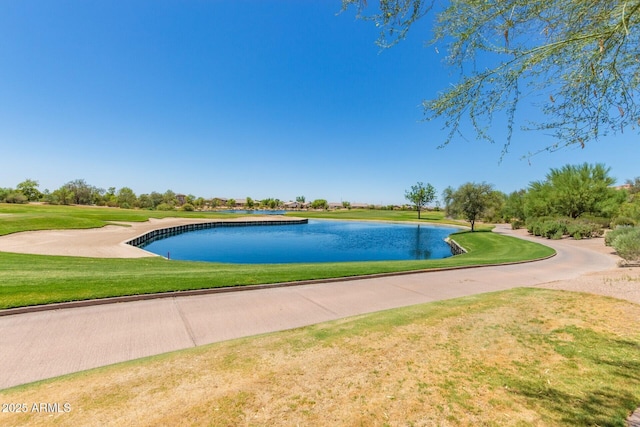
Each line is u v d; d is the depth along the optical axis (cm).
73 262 1107
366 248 2784
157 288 689
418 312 586
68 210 4922
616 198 2955
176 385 323
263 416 274
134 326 503
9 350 407
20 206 5209
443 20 268
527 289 769
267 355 400
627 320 524
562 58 261
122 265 1107
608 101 256
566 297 675
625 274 945
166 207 7675
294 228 4897
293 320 556
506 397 308
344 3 269
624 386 328
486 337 462
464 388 324
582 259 1433
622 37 240
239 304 638
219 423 263
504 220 5388
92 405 286
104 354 406
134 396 302
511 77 275
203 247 2703
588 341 443
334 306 645
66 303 574
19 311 530
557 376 349
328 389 319
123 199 7688
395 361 384
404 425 265
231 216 6197
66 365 373
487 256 1653
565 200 3089
